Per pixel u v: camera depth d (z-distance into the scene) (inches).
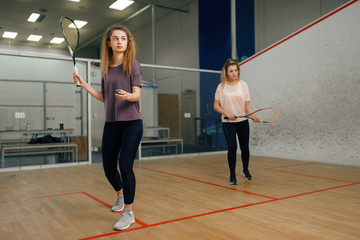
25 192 104.2
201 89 244.4
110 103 68.4
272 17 248.8
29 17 356.8
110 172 73.9
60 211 80.2
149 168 158.4
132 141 66.7
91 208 83.1
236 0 272.2
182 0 325.1
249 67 218.5
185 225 67.8
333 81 167.9
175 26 354.9
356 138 158.6
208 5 301.0
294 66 188.4
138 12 352.2
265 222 69.7
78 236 61.3
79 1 315.9
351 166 159.3
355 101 158.2
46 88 234.1
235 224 68.4
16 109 224.2
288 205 84.7
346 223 69.0
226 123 115.8
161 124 255.3
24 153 170.7
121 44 66.5
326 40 170.9
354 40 158.1
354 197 94.0
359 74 156.3
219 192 101.5
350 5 159.5
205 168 157.2
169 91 275.6
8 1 309.0
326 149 172.6
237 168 154.9
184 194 98.9
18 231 64.7
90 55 518.6
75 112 235.3
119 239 59.4
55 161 177.9
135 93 64.8
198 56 316.8
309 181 120.1
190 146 227.5
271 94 203.2
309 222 69.7
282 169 150.9
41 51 475.2
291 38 189.8
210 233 62.6
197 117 239.0
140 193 100.7
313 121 178.7
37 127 228.2
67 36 70.6
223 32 282.7
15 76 241.9
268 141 206.2
